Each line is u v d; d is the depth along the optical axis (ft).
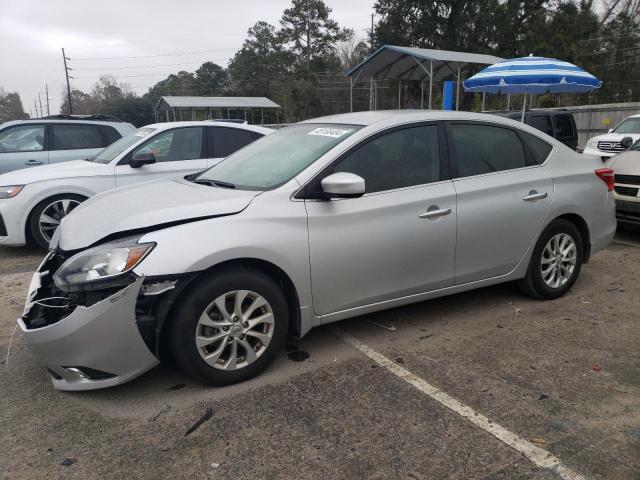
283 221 10.87
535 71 29.45
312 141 12.83
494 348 12.46
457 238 13.05
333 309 11.78
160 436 9.22
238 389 10.70
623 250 21.49
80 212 12.03
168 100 135.95
